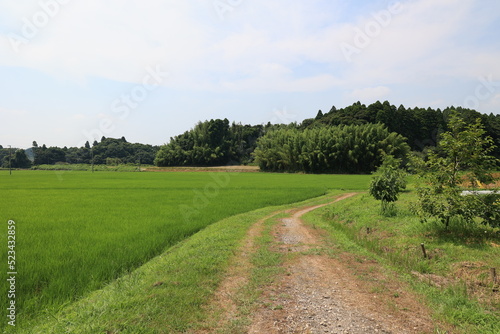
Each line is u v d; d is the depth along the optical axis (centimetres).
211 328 481
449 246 881
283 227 1347
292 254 903
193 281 660
